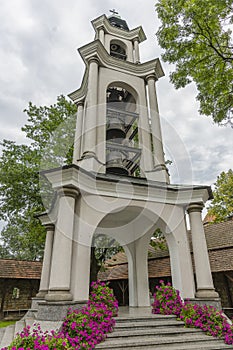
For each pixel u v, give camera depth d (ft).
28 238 43.24
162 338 15.61
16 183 39.14
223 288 33.99
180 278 21.04
